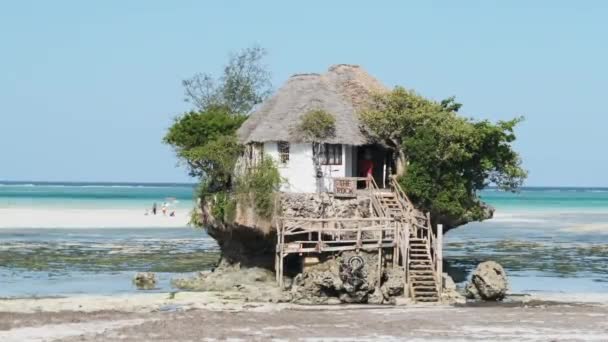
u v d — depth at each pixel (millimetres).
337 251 52781
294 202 56281
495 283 51406
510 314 43969
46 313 43125
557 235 111250
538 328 39438
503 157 63094
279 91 63938
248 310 45750
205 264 72938
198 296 51531
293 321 40750
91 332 37406
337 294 50031
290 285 54438
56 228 110312
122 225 116750
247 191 56531
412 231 54469
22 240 93500
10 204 164125
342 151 60156
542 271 70562
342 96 65188
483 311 45406
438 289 51250
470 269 71750
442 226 56969
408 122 61656
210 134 64625
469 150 61406
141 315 42438
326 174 59531
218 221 59438
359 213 57094
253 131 60562
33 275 63875
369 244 52812
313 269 52750
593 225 130500
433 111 61844
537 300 52219
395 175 61406
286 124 59688
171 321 40250
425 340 36344
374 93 64750
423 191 59656
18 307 46281
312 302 49500
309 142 58969
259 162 58406
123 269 68562
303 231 53438
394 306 48531
